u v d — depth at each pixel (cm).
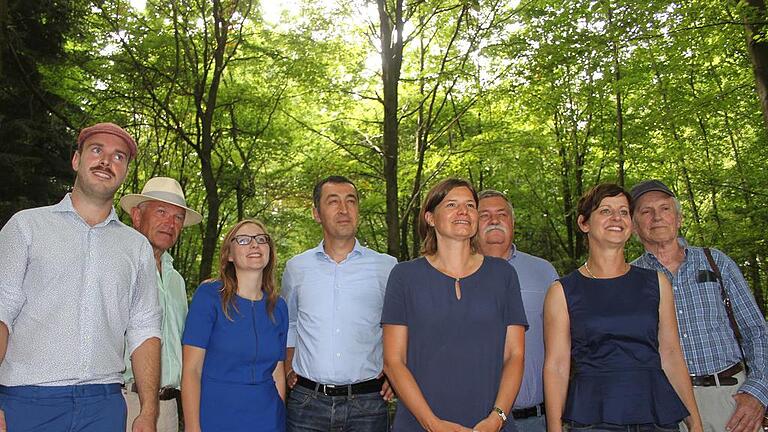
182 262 1856
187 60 1332
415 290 325
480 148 1275
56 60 1067
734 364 368
